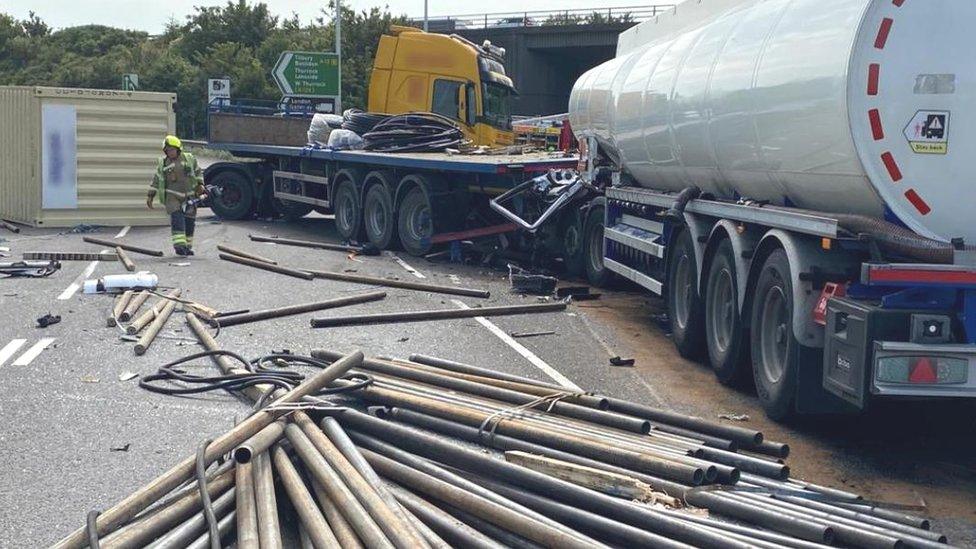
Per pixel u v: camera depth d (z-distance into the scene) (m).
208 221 25.22
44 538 5.56
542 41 68.31
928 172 7.14
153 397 8.46
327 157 21.12
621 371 10.16
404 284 14.84
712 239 10.05
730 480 6.08
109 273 15.52
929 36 7.10
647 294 15.27
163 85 64.44
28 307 12.55
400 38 24.00
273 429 6.35
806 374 7.91
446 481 5.90
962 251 7.03
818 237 7.87
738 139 9.15
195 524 5.24
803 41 7.96
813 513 5.59
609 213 14.36
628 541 5.25
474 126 23.77
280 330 11.57
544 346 11.17
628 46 14.80
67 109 21.52
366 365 8.94
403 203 18.72
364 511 5.16
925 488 6.95
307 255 18.56
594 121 14.88
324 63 40.91
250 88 60.56
